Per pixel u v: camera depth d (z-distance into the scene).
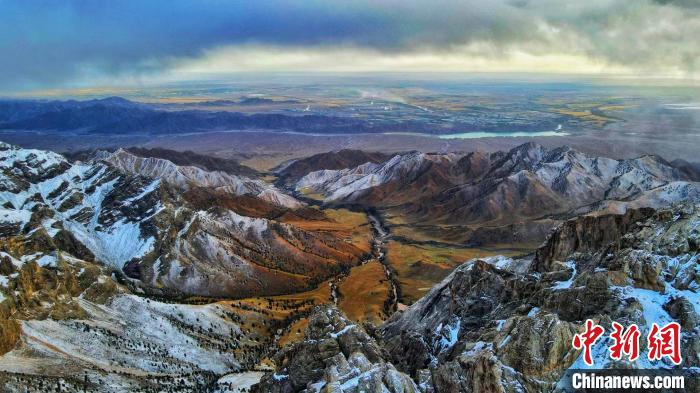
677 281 147.00
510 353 139.50
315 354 178.12
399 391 145.38
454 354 177.62
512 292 194.62
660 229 165.50
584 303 156.00
